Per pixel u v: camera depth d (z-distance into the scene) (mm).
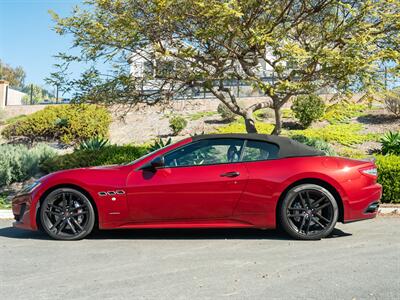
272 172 5852
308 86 8477
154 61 9242
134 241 5930
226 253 5191
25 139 22000
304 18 9430
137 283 4090
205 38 8344
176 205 5844
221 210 5852
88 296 3756
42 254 5254
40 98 31266
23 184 12484
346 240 5863
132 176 5938
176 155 6051
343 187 5844
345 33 8625
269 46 8844
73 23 8523
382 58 7965
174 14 8188
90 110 21375
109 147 12344
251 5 8328
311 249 5344
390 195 9031
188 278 4215
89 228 5973
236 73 9281
